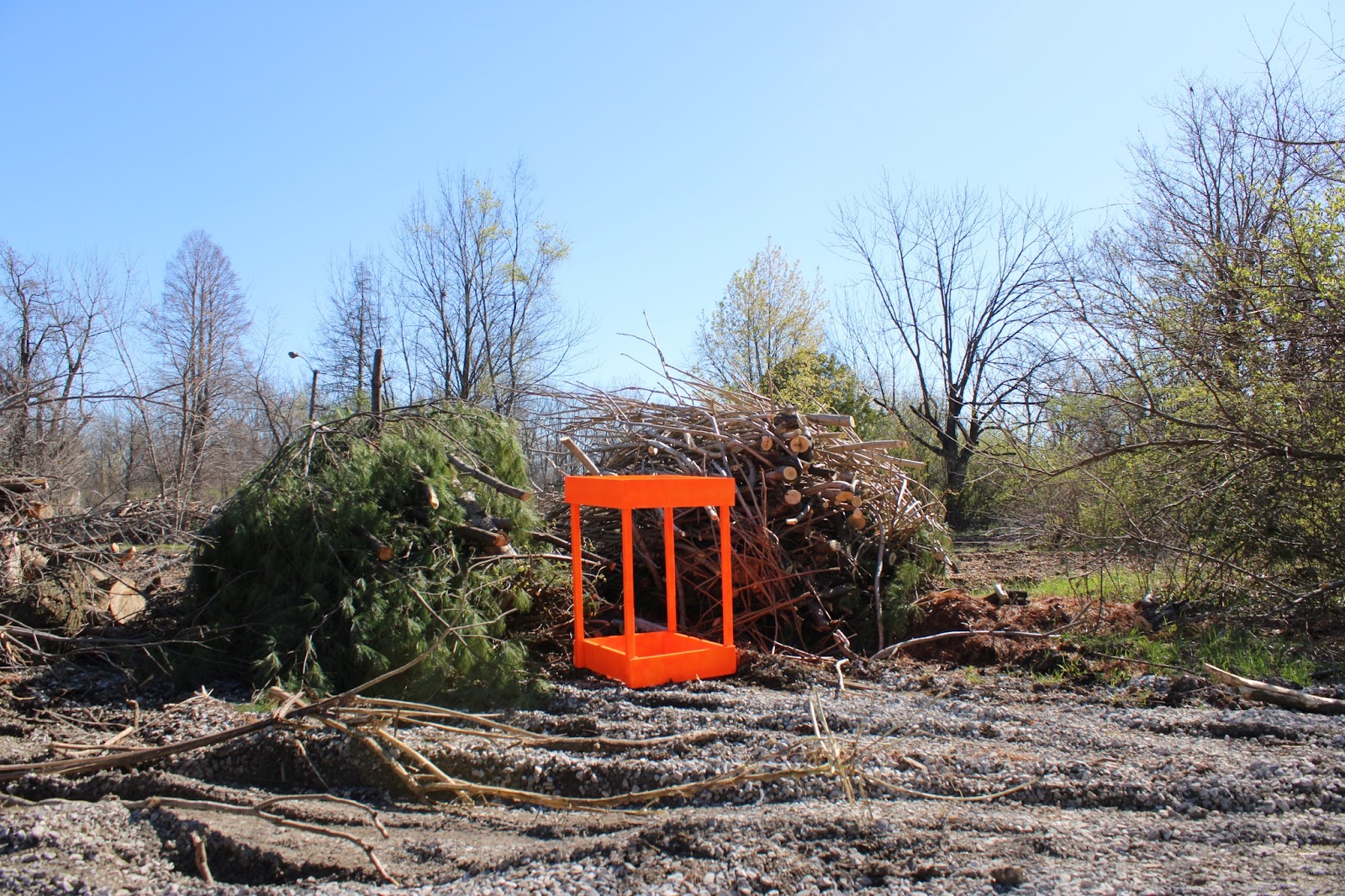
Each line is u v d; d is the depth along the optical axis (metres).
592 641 6.77
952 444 27.02
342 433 7.72
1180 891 2.81
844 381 27.94
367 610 6.29
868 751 4.29
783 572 7.88
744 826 3.36
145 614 7.35
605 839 3.42
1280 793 3.72
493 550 7.21
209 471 18.09
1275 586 7.34
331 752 4.58
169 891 3.12
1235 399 8.13
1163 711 5.21
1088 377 10.86
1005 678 6.42
